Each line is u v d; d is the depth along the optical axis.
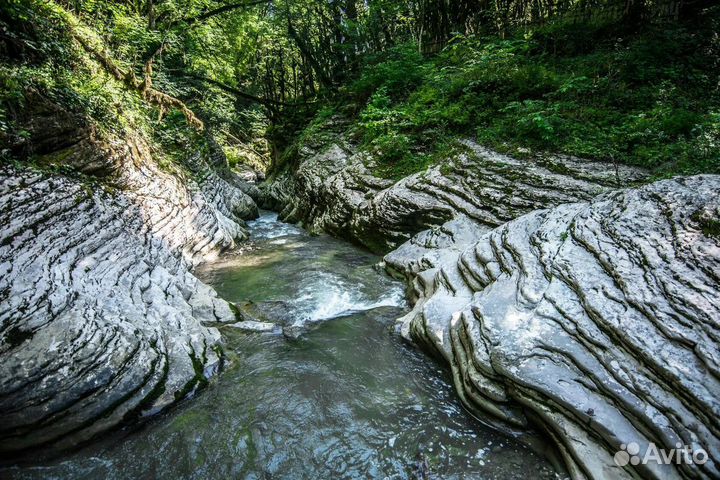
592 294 4.02
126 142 8.47
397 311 6.41
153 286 5.82
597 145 7.80
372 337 5.62
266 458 3.62
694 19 10.52
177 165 11.10
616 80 9.27
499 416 3.80
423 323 5.21
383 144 11.42
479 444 3.71
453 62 13.51
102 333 4.23
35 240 4.82
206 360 4.87
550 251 4.91
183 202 9.56
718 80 8.52
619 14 11.64
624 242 4.32
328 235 11.75
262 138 30.83
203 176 13.09
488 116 10.08
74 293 4.54
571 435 3.28
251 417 4.10
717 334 3.10
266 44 25.20
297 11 21.50
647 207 4.57
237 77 26.38
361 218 10.13
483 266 5.69
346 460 3.59
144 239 7.01
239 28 19.36
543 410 3.50
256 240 11.80
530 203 7.26
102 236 5.84
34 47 6.97
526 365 3.78
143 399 4.07
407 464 3.53
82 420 3.77
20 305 4.02
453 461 3.53
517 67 10.97
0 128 5.60
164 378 4.32
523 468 3.44
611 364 3.45
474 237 7.36
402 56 15.18
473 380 4.05
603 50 10.83
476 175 8.45
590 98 9.14
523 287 4.62
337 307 6.63
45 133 6.40
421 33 16.61
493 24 15.05
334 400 4.32
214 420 4.07
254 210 15.95
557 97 9.59
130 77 10.34
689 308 3.36
